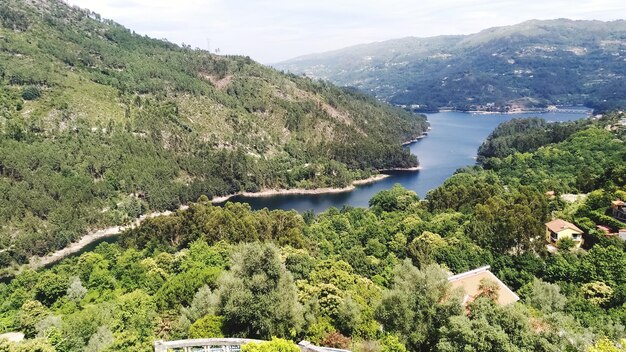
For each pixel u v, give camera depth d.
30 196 171.00
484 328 40.09
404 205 157.00
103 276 92.75
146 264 99.12
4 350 44.91
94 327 61.06
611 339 49.47
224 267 92.56
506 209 107.25
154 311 67.12
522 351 39.28
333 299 60.19
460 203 136.62
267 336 51.38
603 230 99.00
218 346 48.78
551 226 103.19
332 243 116.44
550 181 152.25
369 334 54.12
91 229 179.38
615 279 70.62
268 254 55.78
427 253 92.62
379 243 107.56
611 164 142.25
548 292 62.00
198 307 61.75
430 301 48.62
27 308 75.44
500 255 86.69
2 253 146.50
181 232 131.88
